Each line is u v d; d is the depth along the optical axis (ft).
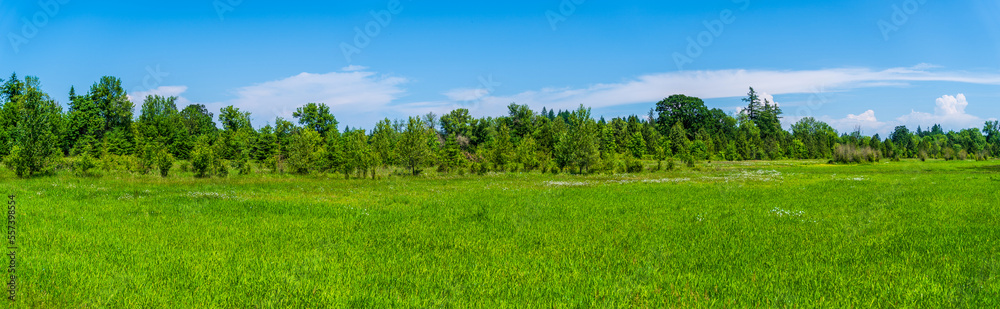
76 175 104.68
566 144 149.38
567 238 39.78
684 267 30.83
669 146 330.95
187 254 31.83
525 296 24.62
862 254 33.86
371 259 32.12
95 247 33.40
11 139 105.09
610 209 57.41
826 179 112.47
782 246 36.68
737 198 69.67
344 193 78.95
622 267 30.78
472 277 27.91
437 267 30.17
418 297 24.36
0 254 29.99
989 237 39.70
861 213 53.78
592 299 24.11
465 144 288.92
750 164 247.29
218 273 27.53
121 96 243.81
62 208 51.31
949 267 30.25
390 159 142.20
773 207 59.26
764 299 24.45
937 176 124.57
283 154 199.93
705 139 358.02
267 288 24.89
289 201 62.39
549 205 61.16
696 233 42.06
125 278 25.54
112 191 70.44
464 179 118.21
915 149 358.43
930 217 50.70
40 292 23.13
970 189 81.41
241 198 64.69
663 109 422.00
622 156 205.36
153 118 267.80
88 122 220.84
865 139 383.45
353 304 23.18
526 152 178.09
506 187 92.43
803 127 424.46
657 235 41.19
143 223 44.14
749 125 419.95
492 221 48.47
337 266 29.86
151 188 79.46
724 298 24.67
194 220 46.29
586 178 124.06
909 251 34.73
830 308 23.06
